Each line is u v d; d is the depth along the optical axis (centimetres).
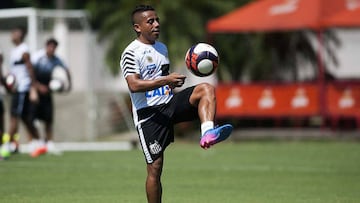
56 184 4594
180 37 8850
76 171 5353
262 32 9512
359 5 8044
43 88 6391
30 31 8012
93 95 9181
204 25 9150
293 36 9562
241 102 8375
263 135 8631
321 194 4131
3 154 6259
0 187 4441
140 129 3091
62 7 11262
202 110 2955
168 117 3070
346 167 5619
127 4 9175
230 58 9431
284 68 9656
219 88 8431
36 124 7612
